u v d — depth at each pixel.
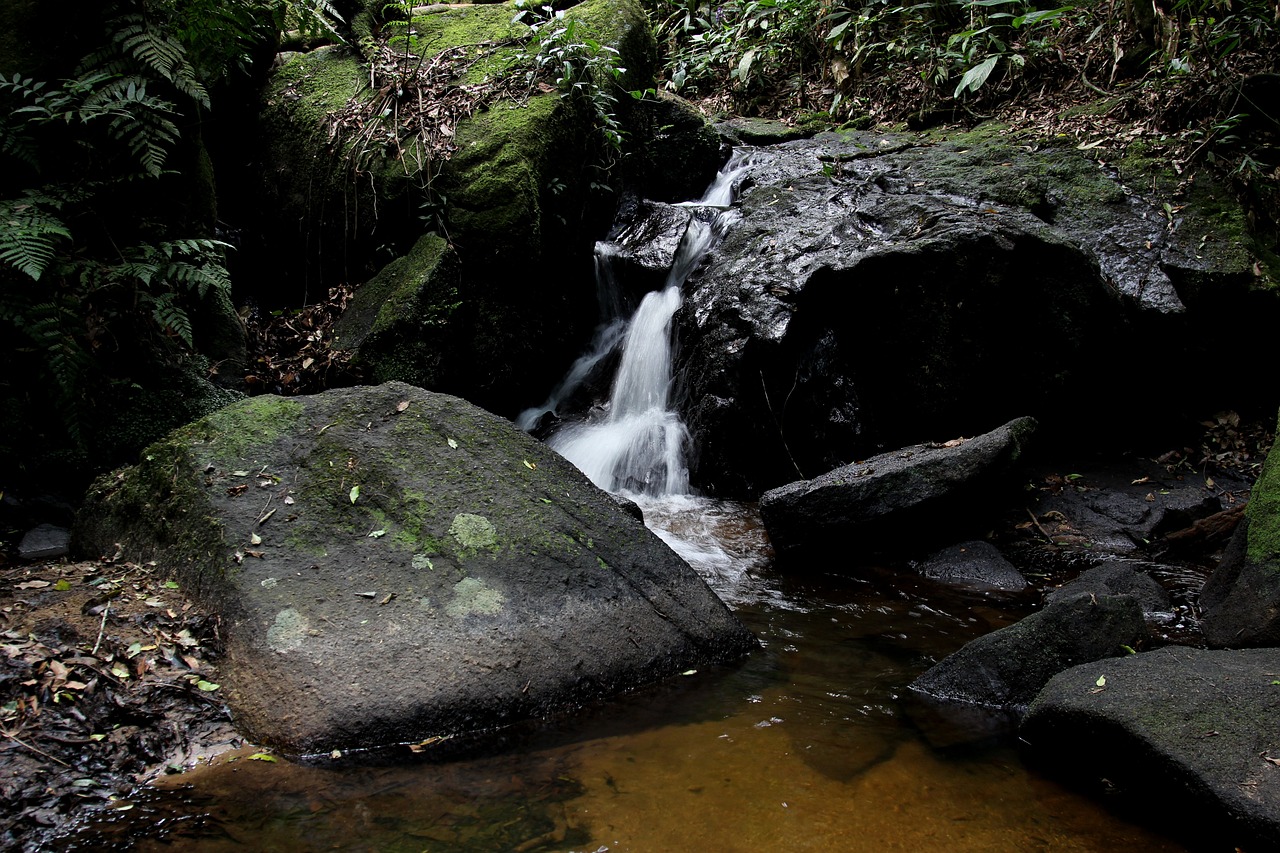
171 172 4.38
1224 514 4.27
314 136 6.09
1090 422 5.57
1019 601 3.77
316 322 5.75
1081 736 2.33
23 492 3.95
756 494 5.33
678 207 6.89
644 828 1.99
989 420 5.48
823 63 8.82
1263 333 5.52
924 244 5.16
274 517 2.86
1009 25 7.60
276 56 6.65
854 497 4.14
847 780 2.24
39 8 4.11
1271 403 5.69
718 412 5.26
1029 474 5.07
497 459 3.24
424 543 2.83
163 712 2.26
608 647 2.75
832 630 3.36
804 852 1.93
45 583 2.73
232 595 2.59
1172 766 2.10
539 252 5.79
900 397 5.39
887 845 1.97
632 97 7.03
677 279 6.42
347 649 2.45
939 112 7.75
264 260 6.31
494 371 5.82
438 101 6.14
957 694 2.77
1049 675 2.72
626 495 5.34
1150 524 4.52
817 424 5.26
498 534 2.92
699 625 2.99
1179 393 5.66
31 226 3.72
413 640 2.52
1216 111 6.30
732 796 2.14
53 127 4.15
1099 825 2.08
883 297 5.25
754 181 7.04
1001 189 6.07
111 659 2.36
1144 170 6.18
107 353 4.24
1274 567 3.06
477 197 5.66
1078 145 6.56
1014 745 2.47
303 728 2.26
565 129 6.12
